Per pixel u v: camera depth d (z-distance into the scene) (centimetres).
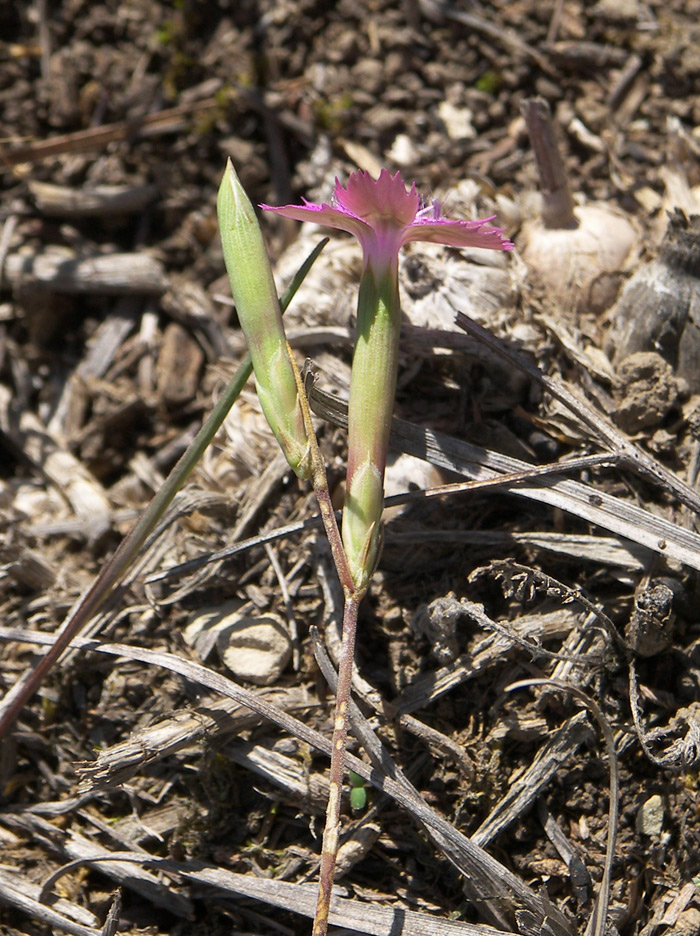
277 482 14
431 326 14
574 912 12
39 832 13
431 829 12
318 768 13
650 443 14
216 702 13
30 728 14
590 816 13
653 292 14
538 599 13
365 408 12
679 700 13
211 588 14
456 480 14
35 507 16
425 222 12
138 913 13
